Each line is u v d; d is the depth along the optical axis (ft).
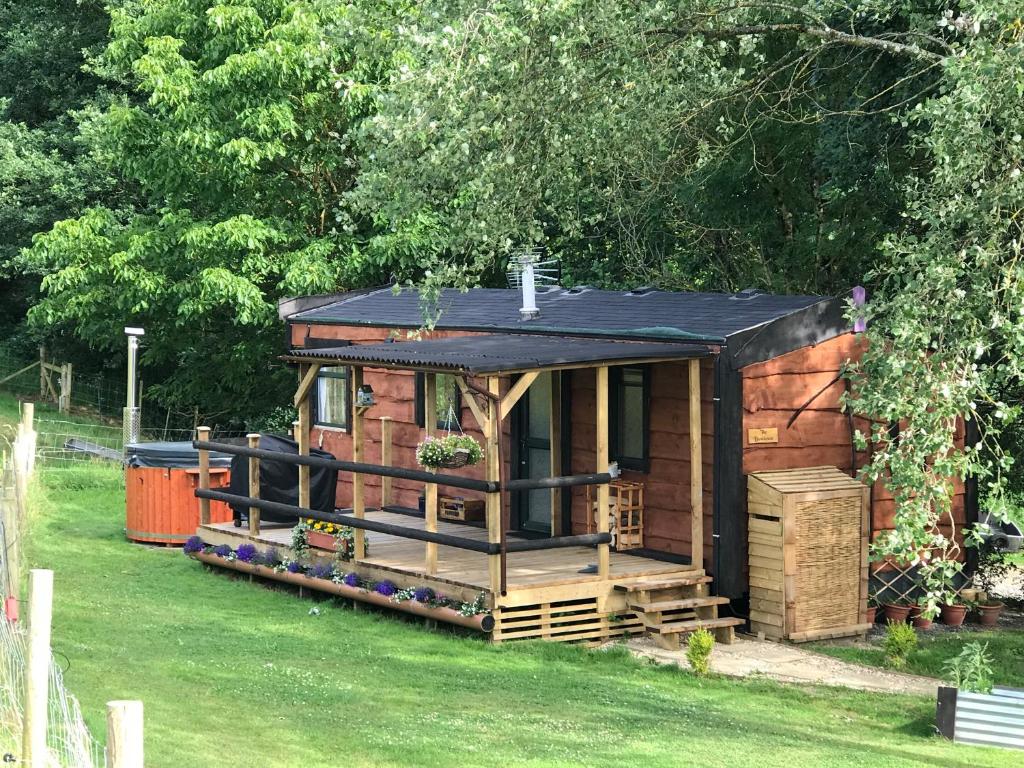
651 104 49.75
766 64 62.75
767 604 46.93
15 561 39.73
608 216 73.41
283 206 91.56
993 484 32.30
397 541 54.13
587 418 52.85
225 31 85.97
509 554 50.70
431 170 42.80
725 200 70.49
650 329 49.34
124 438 83.25
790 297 51.78
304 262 83.30
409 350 48.39
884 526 49.62
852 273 72.33
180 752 29.14
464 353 46.32
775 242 76.38
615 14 43.34
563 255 83.35
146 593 50.60
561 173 48.16
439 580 45.91
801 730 35.37
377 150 42.98
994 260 32.81
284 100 83.30
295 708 34.78
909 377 32.45
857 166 58.59
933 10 48.21
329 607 49.29
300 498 52.24
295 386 100.78
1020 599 60.39
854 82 57.26
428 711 35.42
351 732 32.68
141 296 86.89
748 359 47.03
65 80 122.52
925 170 57.06
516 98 42.65
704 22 48.24
